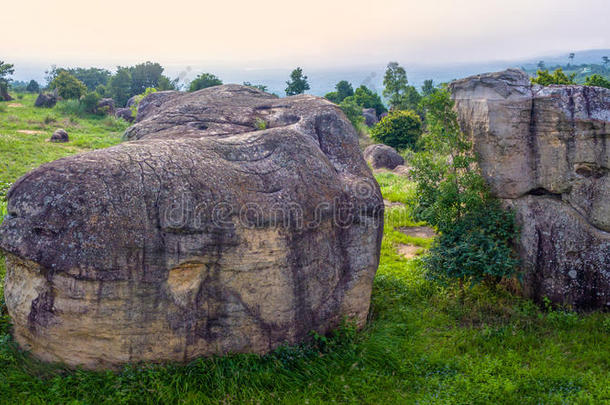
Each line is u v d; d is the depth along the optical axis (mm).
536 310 7488
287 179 5867
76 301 4723
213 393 5004
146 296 4918
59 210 4668
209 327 5340
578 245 7379
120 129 28844
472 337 6621
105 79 77188
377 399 5262
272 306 5629
